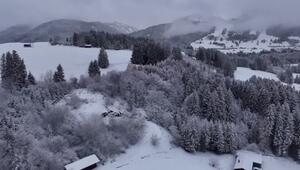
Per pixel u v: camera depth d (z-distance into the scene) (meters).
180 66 132.75
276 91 111.56
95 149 78.12
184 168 80.81
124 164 78.12
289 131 92.00
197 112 100.88
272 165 88.19
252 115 105.69
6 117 71.19
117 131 86.25
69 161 72.25
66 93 97.12
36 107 83.31
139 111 97.44
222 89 104.88
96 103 94.00
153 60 135.88
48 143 72.31
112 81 105.88
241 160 84.50
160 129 93.75
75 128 81.00
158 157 83.44
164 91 109.06
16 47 171.62
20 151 65.44
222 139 90.19
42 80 104.94
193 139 88.44
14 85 92.56
